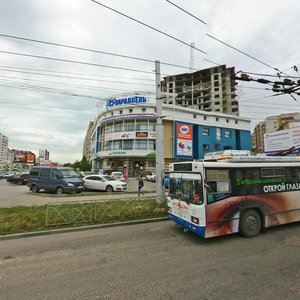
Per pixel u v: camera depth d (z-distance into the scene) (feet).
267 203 23.66
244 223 22.02
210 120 160.86
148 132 144.46
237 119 171.53
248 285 12.91
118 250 19.16
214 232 20.54
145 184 97.25
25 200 45.37
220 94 251.60
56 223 26.76
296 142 65.57
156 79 39.70
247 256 17.33
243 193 22.48
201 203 20.47
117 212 30.63
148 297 11.82
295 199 25.68
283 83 30.66
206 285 12.98
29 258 17.62
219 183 21.43
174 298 11.69
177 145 144.66
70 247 20.10
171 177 26.23
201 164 20.97
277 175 24.94
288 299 11.46
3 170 253.44
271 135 73.00
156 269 15.25
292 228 25.45
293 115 153.79
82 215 28.78
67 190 54.44
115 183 64.34
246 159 24.61
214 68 260.42
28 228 25.25
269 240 21.22
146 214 31.53
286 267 15.21
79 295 12.14
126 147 147.64
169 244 20.57
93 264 16.29
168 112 146.92
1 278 14.26
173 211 25.16
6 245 20.80
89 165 236.02
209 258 17.06
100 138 175.32
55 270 15.37
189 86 273.75
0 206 37.29
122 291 12.48
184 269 15.19
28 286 13.20
